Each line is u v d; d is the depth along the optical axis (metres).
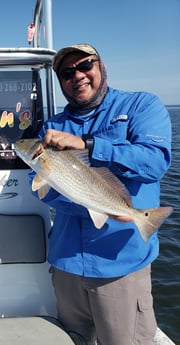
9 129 3.12
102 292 2.47
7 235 3.05
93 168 2.17
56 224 2.72
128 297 2.46
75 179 2.14
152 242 2.57
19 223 3.08
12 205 3.14
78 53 2.44
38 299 3.13
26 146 2.16
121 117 2.41
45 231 3.15
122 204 2.22
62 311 2.79
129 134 2.40
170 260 6.94
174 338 4.81
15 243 3.04
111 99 2.53
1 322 2.79
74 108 2.58
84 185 2.15
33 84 3.14
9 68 3.09
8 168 3.11
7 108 3.12
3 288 3.10
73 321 2.77
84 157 2.16
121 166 2.18
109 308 2.48
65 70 2.48
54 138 2.11
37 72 3.14
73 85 2.48
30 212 3.16
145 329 2.54
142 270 2.52
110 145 2.16
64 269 2.56
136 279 2.49
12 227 3.06
